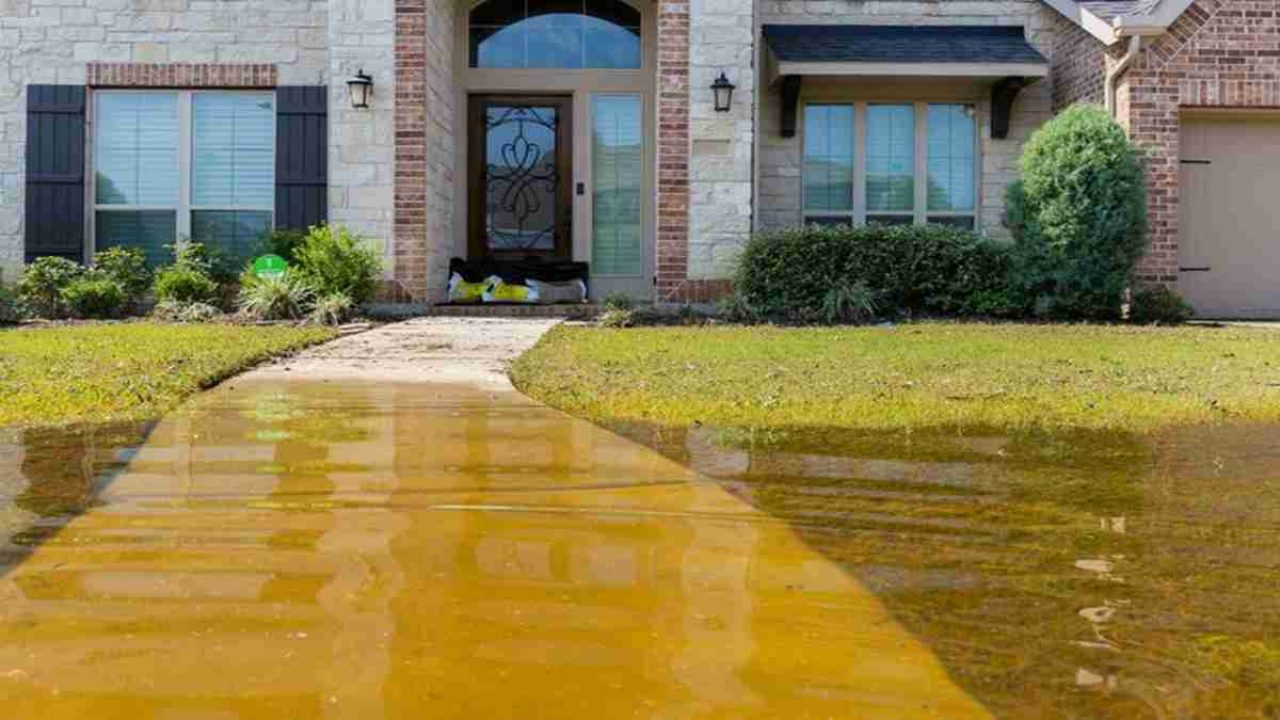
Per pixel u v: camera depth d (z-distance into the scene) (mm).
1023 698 1196
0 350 5707
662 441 3053
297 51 10812
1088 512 2184
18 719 1111
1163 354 5949
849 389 4258
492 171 11695
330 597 1531
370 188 10039
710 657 1309
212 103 10992
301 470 2562
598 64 11641
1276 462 2777
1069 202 9211
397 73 10008
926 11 11680
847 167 11633
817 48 10898
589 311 10000
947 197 11656
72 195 10773
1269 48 10008
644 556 1794
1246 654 1346
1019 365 5293
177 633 1369
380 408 3727
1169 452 2920
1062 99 11266
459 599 1530
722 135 10125
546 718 1121
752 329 8141
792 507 2203
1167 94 10016
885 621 1462
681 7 10086
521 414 3596
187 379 4375
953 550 1868
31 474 2480
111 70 10781
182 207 11008
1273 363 5449
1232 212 10570
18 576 1632
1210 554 1854
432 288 10344
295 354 5871
